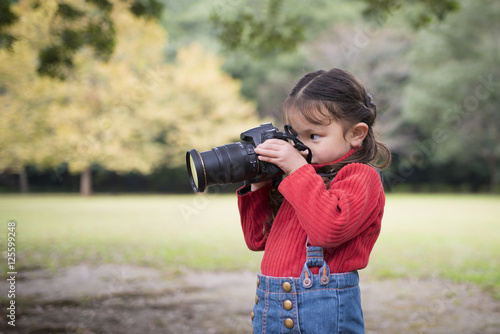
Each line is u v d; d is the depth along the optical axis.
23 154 15.53
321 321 1.07
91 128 15.64
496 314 3.45
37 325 3.11
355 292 1.12
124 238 7.61
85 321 3.23
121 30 14.41
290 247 1.13
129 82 15.34
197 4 22.09
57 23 5.64
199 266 5.36
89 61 14.34
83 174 21.14
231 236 7.90
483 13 17.58
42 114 15.05
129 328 3.09
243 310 3.57
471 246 6.77
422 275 4.85
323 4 20.75
